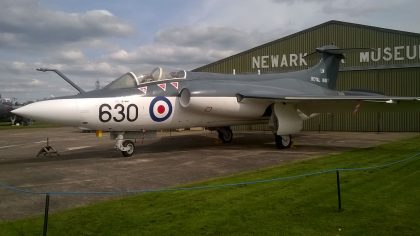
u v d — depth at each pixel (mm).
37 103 9711
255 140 16219
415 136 17219
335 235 4227
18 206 5531
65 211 5242
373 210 5102
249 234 4281
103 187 6750
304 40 23547
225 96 12023
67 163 9781
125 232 4363
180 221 4723
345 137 17312
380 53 21562
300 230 4391
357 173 7613
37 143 16734
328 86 17906
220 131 14977
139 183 7078
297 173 7805
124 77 11453
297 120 12938
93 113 10156
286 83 15141
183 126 12180
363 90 17391
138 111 10844
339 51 17062
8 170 8852
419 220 4688
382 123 21375
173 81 11969
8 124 49094
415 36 20500
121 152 11102
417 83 20625
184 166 9016
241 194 6012
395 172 7664
